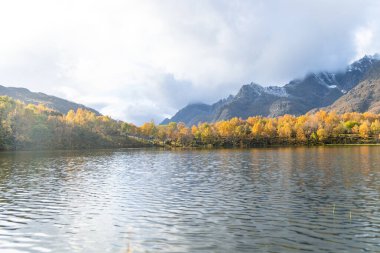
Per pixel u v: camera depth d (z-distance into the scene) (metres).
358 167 91.94
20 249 32.28
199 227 38.06
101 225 39.56
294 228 37.12
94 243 33.69
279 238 33.97
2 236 35.94
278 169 91.50
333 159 119.25
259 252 30.47
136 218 42.38
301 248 31.22
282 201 50.47
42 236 35.91
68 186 67.50
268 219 40.84
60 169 100.31
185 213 44.41
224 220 40.72
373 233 35.03
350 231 35.78
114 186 67.12
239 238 34.19
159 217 42.66
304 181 68.88
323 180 69.69
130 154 178.75
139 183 70.88
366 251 30.25
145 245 32.88
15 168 102.94
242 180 72.56
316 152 163.50
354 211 44.00
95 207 48.62
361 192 56.38
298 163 107.12
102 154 179.00
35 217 43.38
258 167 98.44
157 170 96.69
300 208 45.97
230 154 166.00
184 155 166.00
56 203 51.53
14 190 63.03
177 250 31.39
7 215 44.50
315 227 37.34
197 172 89.88
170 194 57.69
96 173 89.94
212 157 147.25
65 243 33.78
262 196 54.44
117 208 47.84
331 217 41.28
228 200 51.88
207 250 31.22
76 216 43.72
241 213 43.84
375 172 80.50
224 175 81.94
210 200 52.12
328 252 30.19
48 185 68.88
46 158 147.12
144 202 51.50
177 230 37.16
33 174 87.62
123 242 33.81
